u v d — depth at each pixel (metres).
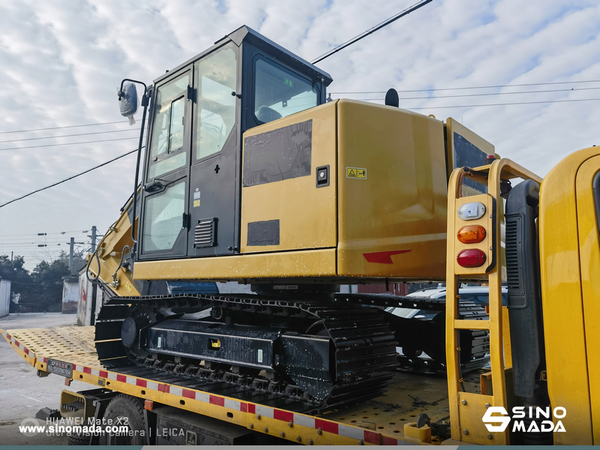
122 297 4.61
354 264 2.66
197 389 3.39
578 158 1.97
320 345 2.77
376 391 3.06
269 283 3.72
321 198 2.80
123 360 4.71
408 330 4.25
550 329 1.91
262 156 3.23
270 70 3.89
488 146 3.93
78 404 4.95
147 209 4.36
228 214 3.42
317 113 2.92
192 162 3.85
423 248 2.95
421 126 3.12
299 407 2.84
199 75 3.98
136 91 4.39
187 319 4.10
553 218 1.97
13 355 12.32
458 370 2.12
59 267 62.12
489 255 2.06
